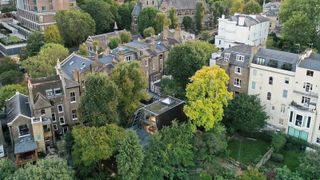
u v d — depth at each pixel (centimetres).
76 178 5903
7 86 8381
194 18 17725
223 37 12250
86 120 6544
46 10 16225
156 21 15025
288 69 7250
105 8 16475
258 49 7938
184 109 6831
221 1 18950
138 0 17612
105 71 8512
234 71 7969
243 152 7062
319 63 6988
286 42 12144
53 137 7162
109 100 6531
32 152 6625
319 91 6844
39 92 7256
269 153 6912
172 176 6097
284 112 7538
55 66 8969
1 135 6775
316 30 11775
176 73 8619
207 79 6756
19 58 12556
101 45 12262
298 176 5834
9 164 5553
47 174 5041
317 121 6994
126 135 5834
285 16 12688
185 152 6288
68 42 14550
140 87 7500
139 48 9975
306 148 7100
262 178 5650
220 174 6306
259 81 7688
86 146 5669
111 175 6269
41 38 12862
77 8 16950
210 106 6706
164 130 6356
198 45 9262
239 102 7312
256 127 7250
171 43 10938
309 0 11881
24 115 6762
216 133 6844
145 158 5844
